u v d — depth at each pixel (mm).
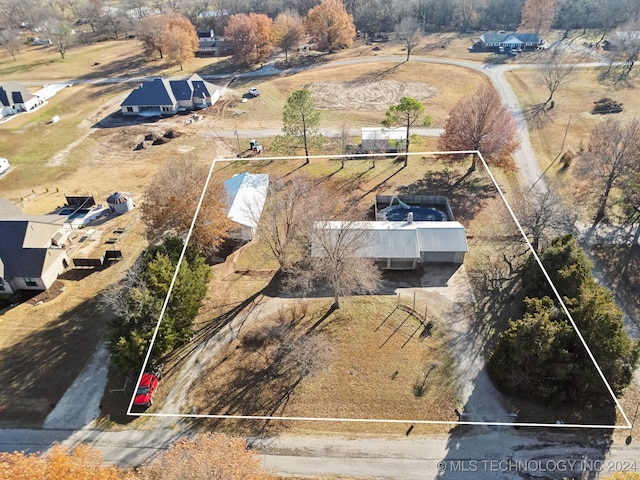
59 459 24109
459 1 156125
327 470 30859
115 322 37594
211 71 121562
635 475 23609
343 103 95188
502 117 61281
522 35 128625
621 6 137625
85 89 108375
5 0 167500
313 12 130750
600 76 102188
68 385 37031
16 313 43938
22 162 74312
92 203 61406
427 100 94312
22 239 46781
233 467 24453
